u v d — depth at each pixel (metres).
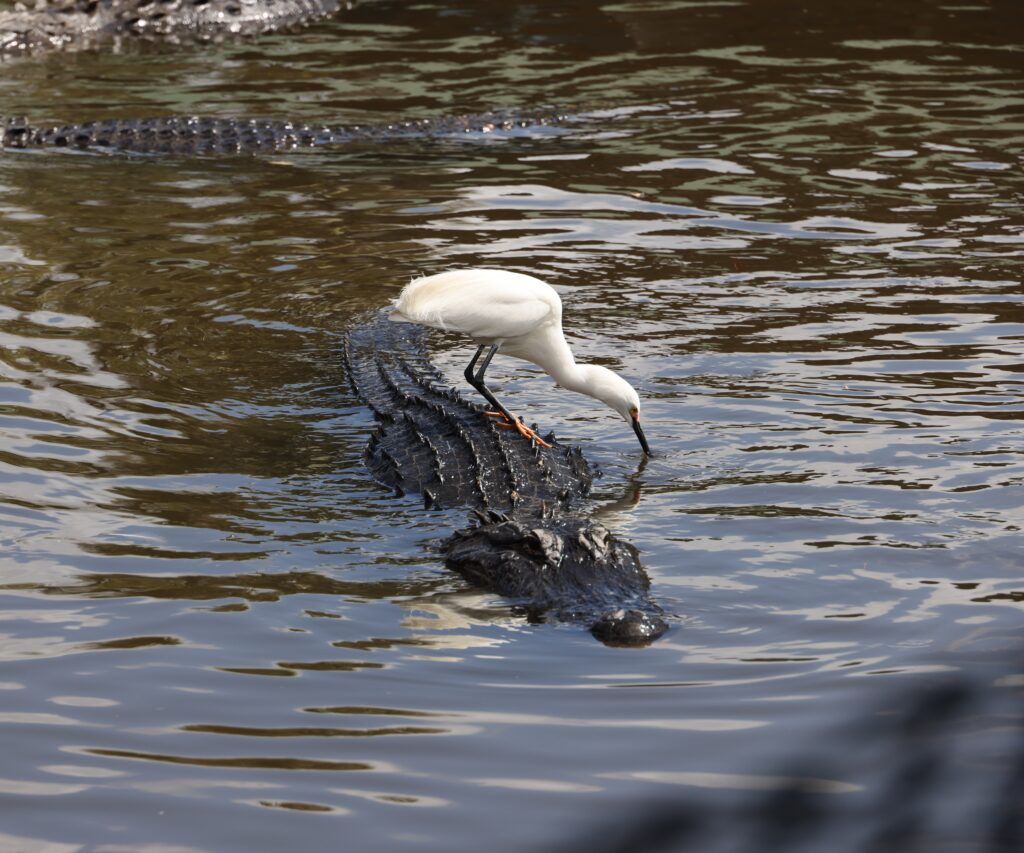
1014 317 14.83
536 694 7.79
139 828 6.49
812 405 12.70
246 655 8.29
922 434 11.88
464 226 18.56
